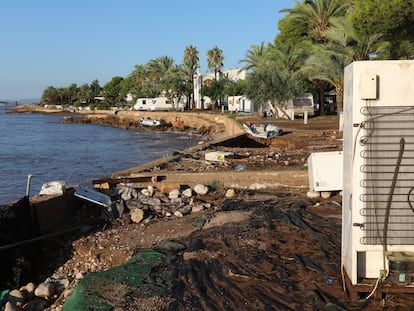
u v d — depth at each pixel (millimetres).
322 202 10820
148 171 15375
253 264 6766
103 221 11148
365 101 5105
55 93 173125
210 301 5598
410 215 5195
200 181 14055
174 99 94000
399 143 5105
